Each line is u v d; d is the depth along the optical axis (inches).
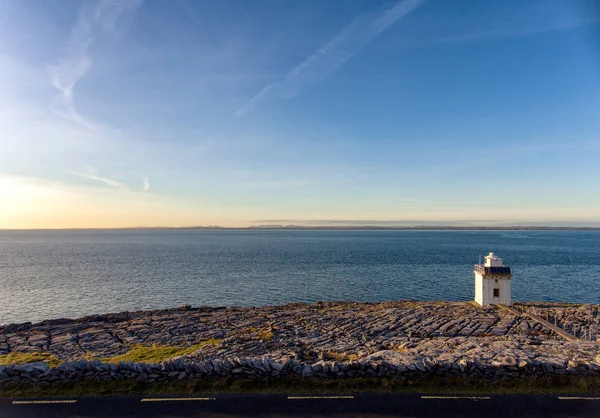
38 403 661.3
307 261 5098.4
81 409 641.6
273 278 3631.9
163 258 5664.4
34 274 3996.1
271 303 2659.9
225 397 676.1
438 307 1881.2
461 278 3582.7
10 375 731.4
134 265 4756.4
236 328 1497.3
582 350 853.2
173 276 3794.3
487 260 1968.5
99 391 695.7
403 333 1412.4
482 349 866.8
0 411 636.7
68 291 3070.9
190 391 696.4
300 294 2920.8
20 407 649.0
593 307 1820.9
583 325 1504.7
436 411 626.8
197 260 5319.9
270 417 613.6
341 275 3794.3
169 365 746.2
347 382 711.7
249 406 645.3
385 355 794.8
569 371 718.5
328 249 7490.2
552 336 1362.0
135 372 738.8
